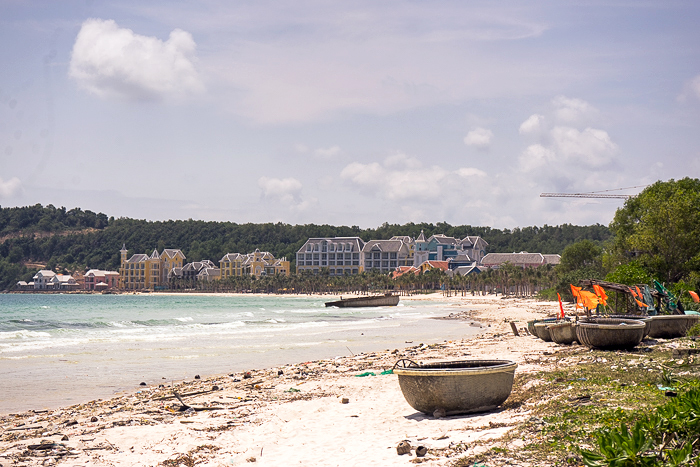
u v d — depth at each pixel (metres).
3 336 39.88
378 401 15.46
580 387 13.31
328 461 9.80
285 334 43.62
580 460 7.99
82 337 39.84
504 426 10.77
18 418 15.55
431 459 9.17
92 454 10.92
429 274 190.25
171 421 13.97
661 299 30.06
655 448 7.71
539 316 63.59
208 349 32.84
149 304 129.38
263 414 14.49
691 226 53.72
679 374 14.08
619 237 71.38
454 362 13.95
